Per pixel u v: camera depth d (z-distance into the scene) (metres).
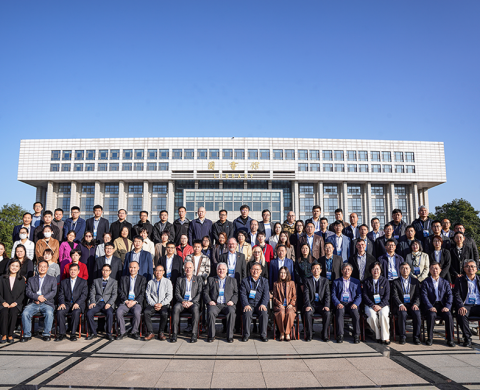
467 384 4.98
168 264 8.47
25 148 50.09
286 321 7.49
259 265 7.93
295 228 9.77
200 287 7.91
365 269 8.33
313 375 5.34
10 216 48.72
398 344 7.21
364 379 5.17
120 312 7.52
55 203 50.66
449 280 8.31
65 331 7.53
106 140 50.22
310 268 8.10
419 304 7.62
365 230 9.01
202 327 8.37
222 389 4.79
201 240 9.11
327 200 50.56
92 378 5.16
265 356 6.31
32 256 8.91
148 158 49.81
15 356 6.27
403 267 7.61
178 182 50.69
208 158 49.91
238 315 8.20
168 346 6.97
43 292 7.73
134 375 5.30
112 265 8.47
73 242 9.16
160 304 7.53
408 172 50.84
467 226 48.25
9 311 7.41
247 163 49.69
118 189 50.47
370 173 50.06
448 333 7.09
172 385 4.92
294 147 50.56
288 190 50.84
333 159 50.47
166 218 10.21
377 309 7.40
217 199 46.03
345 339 7.66
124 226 9.58
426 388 4.84
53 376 5.24
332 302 7.79
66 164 49.72
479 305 7.44
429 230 9.32
